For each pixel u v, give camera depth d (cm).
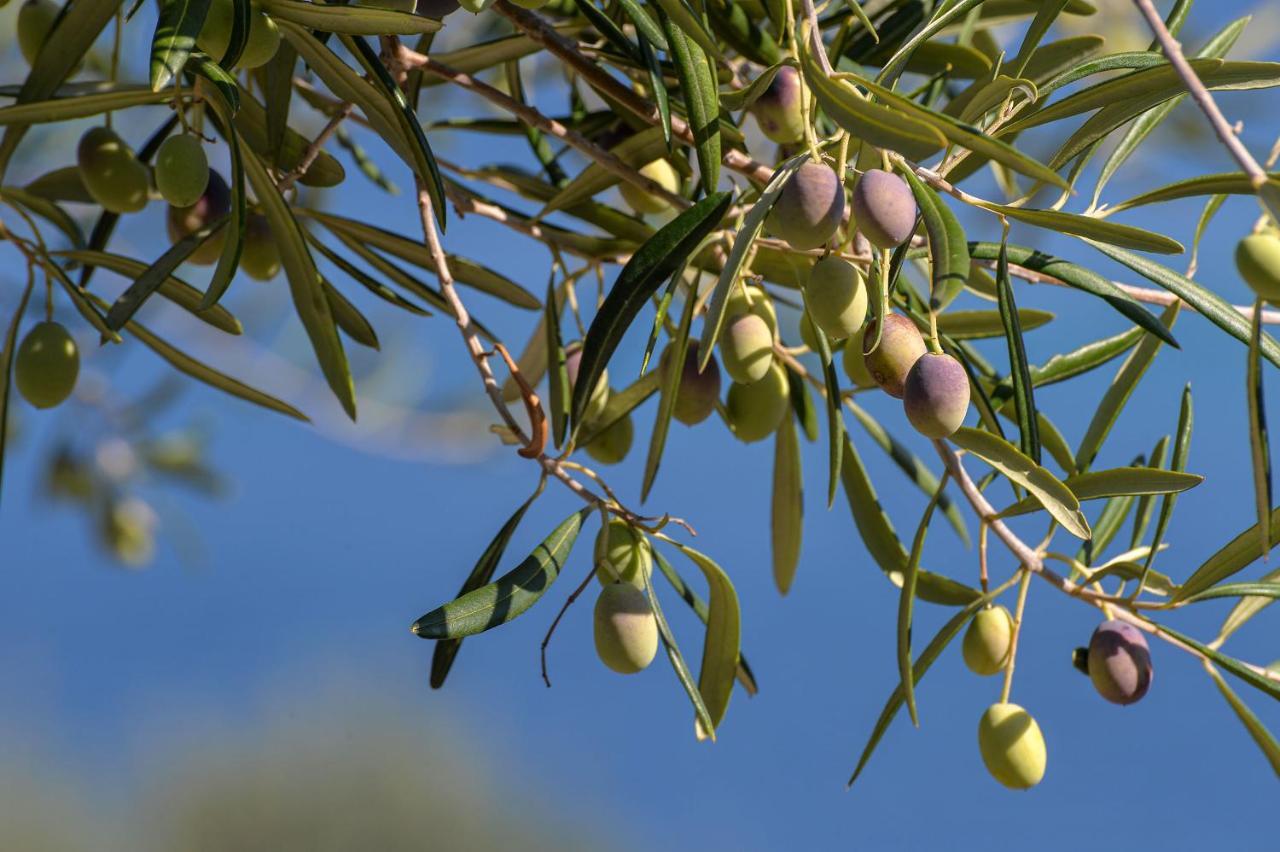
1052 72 144
